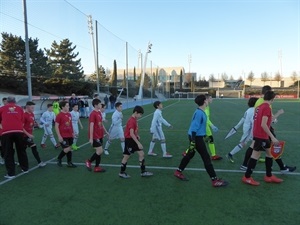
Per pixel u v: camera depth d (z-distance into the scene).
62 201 4.13
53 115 8.36
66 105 6.03
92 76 27.94
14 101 5.50
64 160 6.70
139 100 35.53
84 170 5.79
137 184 4.88
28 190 4.61
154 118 6.92
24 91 24.12
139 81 43.16
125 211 3.76
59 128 5.96
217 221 3.45
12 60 22.98
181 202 4.05
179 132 11.16
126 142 5.19
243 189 4.58
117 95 31.41
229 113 19.83
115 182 5.00
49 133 8.26
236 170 5.70
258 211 3.73
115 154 7.29
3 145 5.32
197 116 4.66
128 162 6.43
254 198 4.19
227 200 4.12
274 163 6.23
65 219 3.54
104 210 3.80
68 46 28.08
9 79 23.41
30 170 5.80
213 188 4.64
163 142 6.96
